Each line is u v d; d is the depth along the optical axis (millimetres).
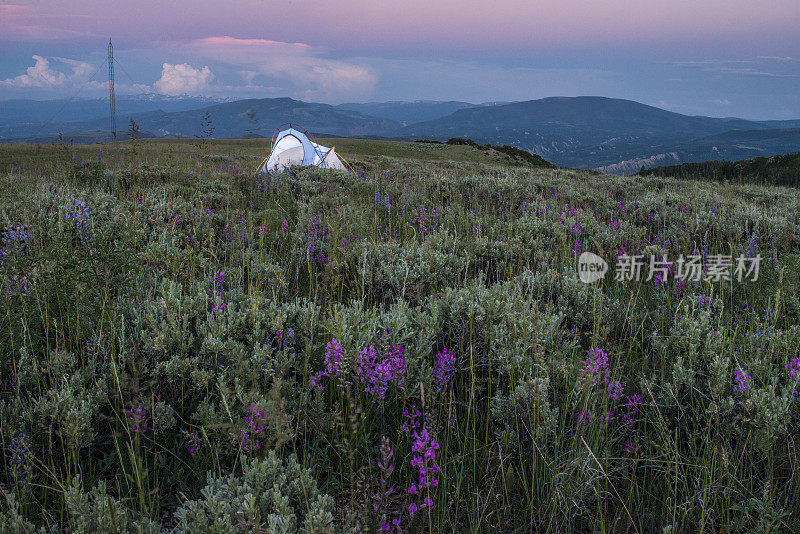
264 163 24328
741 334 4562
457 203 10672
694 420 3541
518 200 11891
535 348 3639
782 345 4266
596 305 4996
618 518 2699
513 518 2908
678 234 8656
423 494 2916
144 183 11781
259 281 5242
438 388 3334
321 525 2354
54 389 3088
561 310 4969
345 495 2961
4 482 2801
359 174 18203
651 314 5355
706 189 19500
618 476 3162
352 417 2756
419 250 6414
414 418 3473
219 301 4414
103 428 3281
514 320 4008
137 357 3545
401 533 2396
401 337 4043
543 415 3271
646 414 3572
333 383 3598
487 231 8461
